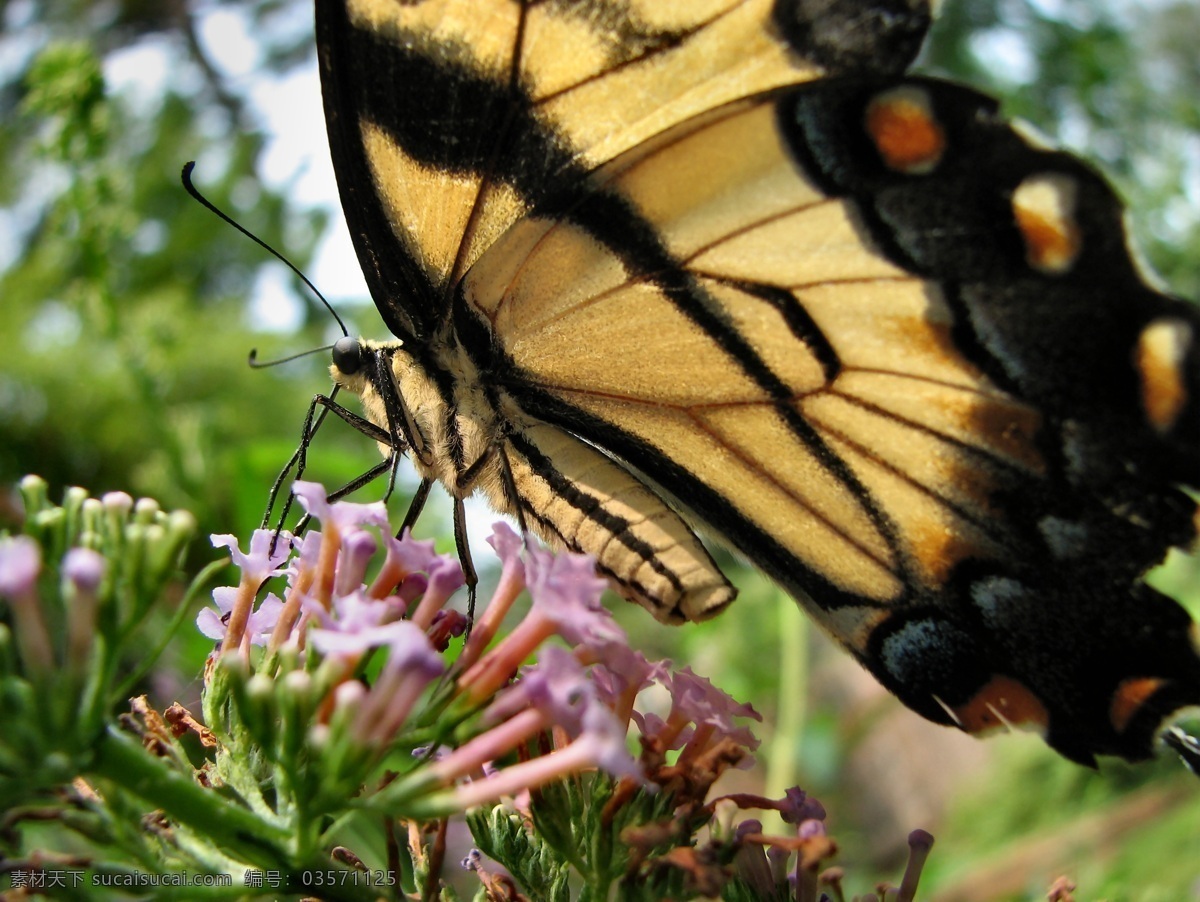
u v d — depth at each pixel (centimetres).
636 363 9
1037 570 8
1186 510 8
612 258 8
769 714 20
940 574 8
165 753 7
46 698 6
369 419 9
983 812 25
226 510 16
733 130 8
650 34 8
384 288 9
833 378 8
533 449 9
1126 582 8
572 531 9
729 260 8
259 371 32
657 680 8
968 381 8
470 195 8
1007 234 8
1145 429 7
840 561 9
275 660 7
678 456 9
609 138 8
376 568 13
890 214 8
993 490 8
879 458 8
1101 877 18
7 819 6
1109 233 7
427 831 8
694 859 7
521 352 9
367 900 7
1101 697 8
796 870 8
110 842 7
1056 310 8
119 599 6
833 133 8
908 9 8
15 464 31
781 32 8
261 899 7
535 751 7
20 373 31
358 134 8
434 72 8
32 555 6
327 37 8
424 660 6
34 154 14
